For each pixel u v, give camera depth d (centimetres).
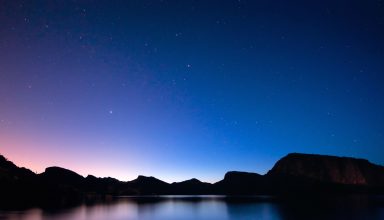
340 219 4981
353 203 9262
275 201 11294
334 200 11456
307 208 7525
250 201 11781
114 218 5803
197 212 7131
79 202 11169
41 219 5103
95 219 5478
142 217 6050
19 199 9244
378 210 6631
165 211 7519
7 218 5150
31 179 12150
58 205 8919
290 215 5872
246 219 5409
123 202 12256
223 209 7919
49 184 12925
